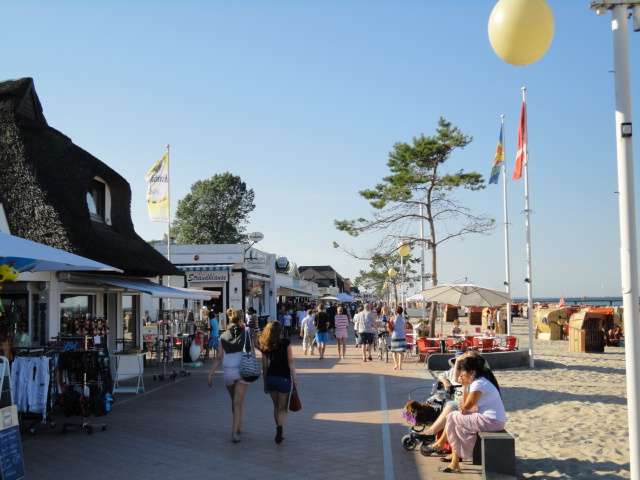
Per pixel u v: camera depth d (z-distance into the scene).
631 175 5.21
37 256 8.20
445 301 19.16
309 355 23.58
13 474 6.76
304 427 10.11
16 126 14.24
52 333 13.29
